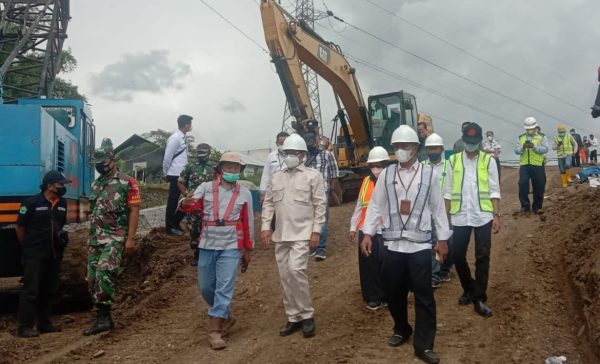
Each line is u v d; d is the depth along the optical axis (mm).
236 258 6023
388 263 5289
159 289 8414
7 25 20891
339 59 16562
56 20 19875
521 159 11086
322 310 6875
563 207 10664
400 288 5406
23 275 6840
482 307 6305
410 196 5242
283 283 6109
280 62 13914
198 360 5488
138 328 6652
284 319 6719
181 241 10367
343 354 5461
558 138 15953
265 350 5660
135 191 6637
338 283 7898
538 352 5305
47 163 7254
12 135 6922
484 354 5352
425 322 5168
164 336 6301
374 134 17156
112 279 6469
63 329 6973
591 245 7191
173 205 10320
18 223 6605
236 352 5656
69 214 8672
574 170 17156
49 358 5648
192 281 8453
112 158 6633
